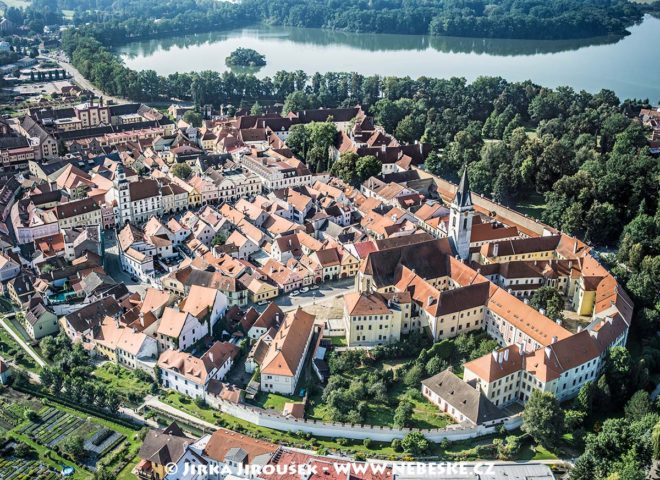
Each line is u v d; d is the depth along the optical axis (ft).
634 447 606.14
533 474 617.62
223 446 622.54
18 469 627.46
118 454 643.04
